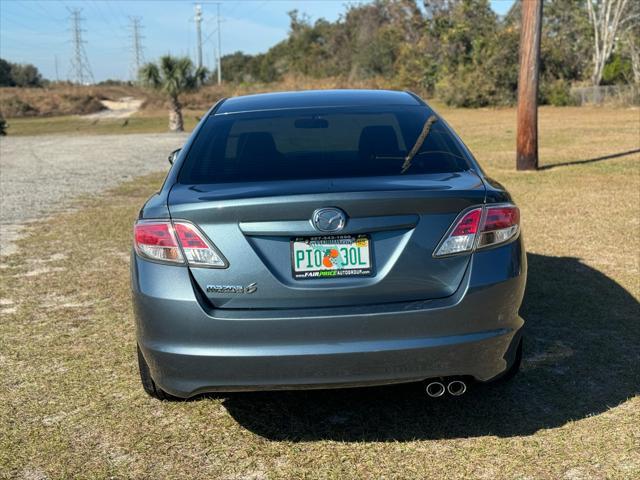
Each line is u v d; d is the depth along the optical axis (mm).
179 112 33656
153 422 3379
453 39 44688
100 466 2984
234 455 3055
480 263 2904
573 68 43875
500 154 15125
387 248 2846
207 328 2826
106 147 22531
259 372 2824
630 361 3906
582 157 13766
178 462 3006
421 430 3219
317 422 3336
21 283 5879
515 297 2998
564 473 2811
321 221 2773
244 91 59688
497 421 3273
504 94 39562
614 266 5844
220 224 2834
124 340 4516
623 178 10844
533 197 9359
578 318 4617
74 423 3379
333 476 2855
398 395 3588
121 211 9367
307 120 3641
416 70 52062
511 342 3033
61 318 4973
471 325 2881
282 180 3100
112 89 80250
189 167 3316
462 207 2885
